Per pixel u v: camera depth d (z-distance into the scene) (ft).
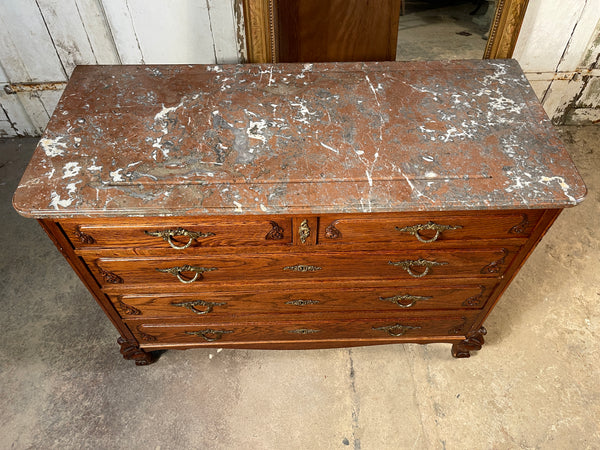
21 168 8.79
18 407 6.04
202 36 7.11
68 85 5.30
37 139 9.29
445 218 4.41
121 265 4.81
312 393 6.22
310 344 6.32
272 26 5.96
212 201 4.12
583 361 6.46
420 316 5.88
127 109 5.02
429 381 6.31
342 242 4.68
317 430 5.89
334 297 5.46
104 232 4.38
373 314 5.81
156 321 5.75
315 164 4.45
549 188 4.23
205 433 5.87
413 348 6.67
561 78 8.33
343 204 4.11
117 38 7.25
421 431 5.86
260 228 4.45
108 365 6.46
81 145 4.62
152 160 4.48
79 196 4.14
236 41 7.17
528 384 6.25
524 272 7.47
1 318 6.91
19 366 6.42
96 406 6.07
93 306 7.07
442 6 6.30
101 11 6.91
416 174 4.35
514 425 5.89
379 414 6.01
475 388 6.23
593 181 8.59
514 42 6.08
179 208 4.07
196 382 6.32
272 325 5.93
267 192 4.19
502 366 6.44
